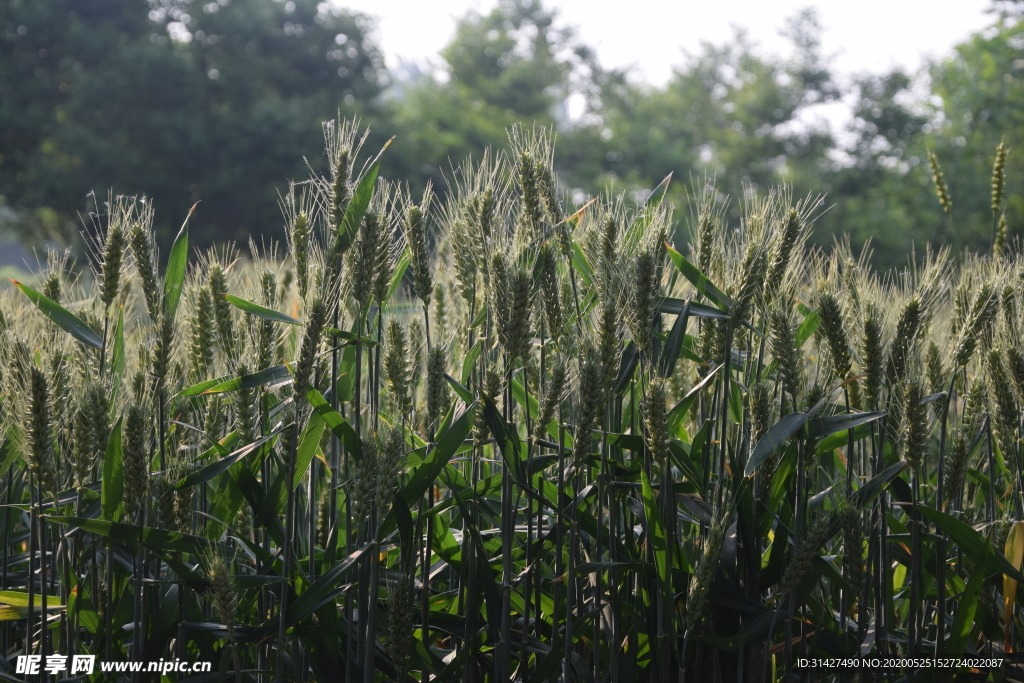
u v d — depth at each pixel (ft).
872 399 11.23
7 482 11.88
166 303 11.00
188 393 10.88
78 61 117.39
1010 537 11.14
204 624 10.35
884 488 10.59
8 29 114.21
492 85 182.60
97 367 11.80
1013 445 11.65
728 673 11.18
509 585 10.24
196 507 12.32
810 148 191.52
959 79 96.37
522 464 10.50
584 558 11.78
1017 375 11.27
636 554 10.96
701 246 12.60
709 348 12.57
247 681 11.13
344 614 12.12
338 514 12.72
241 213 116.88
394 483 10.05
